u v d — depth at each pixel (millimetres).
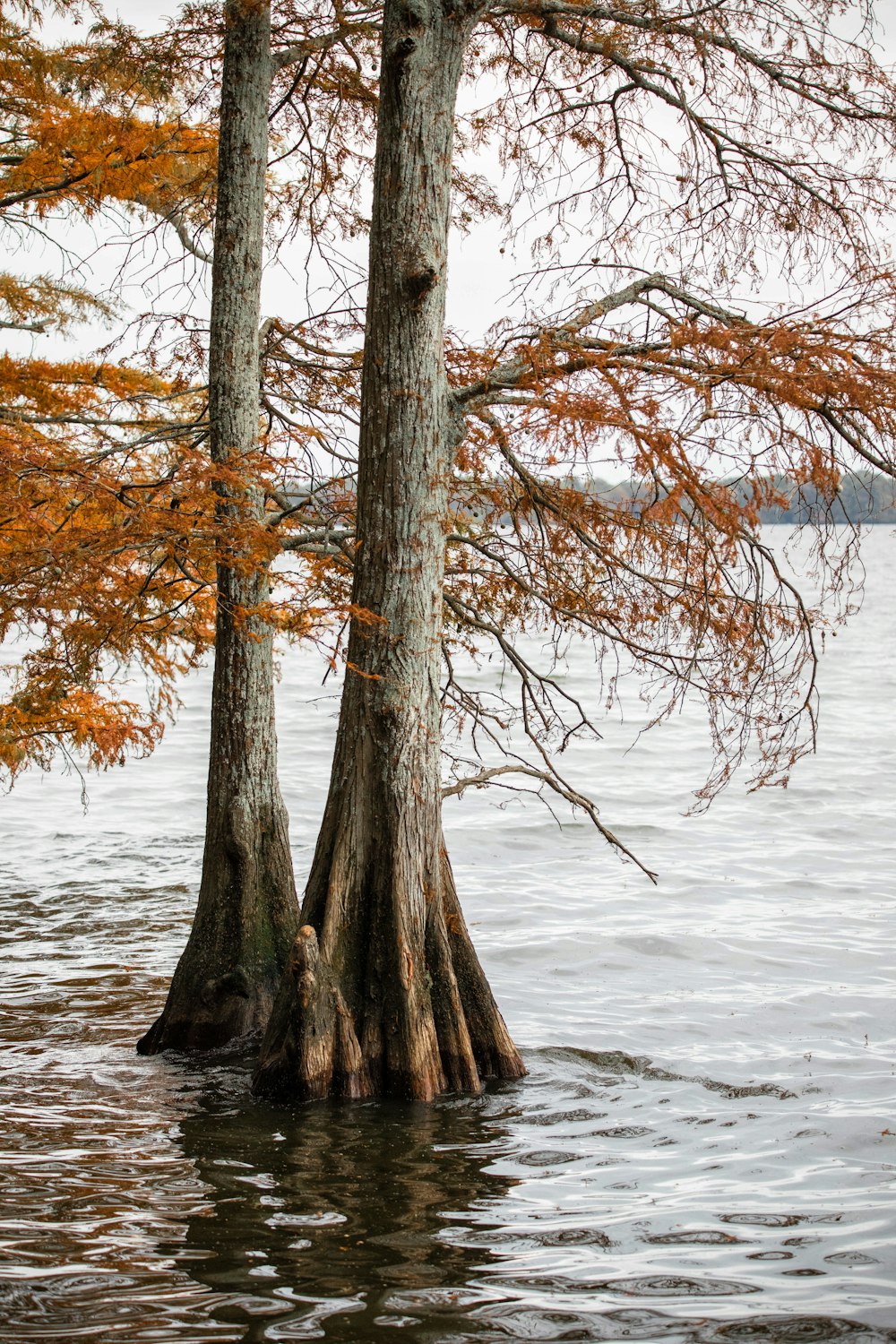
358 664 8430
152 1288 5758
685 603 8906
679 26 8734
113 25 9766
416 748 8414
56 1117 8109
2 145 11477
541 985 12102
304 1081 8234
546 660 46281
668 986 12102
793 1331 5480
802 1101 8984
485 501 9336
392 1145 7711
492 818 21156
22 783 23766
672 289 8562
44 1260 6035
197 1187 7008
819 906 15383
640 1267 6152
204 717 33094
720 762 27062
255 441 8992
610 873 17250
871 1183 7406
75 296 12188
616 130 9766
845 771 25781
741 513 7863
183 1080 8844
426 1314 5562
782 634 8609
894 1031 10758
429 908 8516
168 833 19766
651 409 7434
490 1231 6539
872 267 8016
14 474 7301
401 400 8352
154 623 10867
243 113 9562
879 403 7438
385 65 8273
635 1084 9258
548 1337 5379
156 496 7953
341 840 8375
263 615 8266
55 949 13086
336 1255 6172
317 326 10570
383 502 8414
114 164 10039
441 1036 8523
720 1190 7254
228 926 9531
